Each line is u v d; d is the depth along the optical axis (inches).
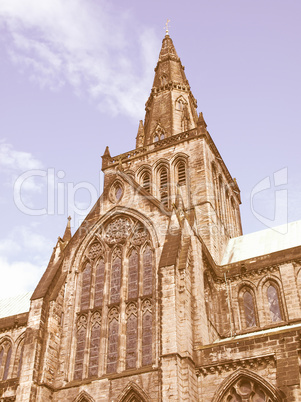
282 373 1368.1
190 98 3292.3
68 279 1924.2
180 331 1518.2
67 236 2128.4
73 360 1715.1
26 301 2691.9
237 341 1505.9
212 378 1477.6
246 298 2014.0
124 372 1603.1
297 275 1972.2
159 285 1615.4
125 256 1899.6
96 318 1787.6
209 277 1975.9
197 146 2667.3
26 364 1638.8
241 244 2468.0
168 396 1374.3
